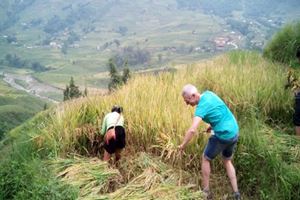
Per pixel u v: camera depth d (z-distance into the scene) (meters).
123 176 3.94
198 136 4.04
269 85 5.40
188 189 3.67
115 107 4.29
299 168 3.88
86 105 4.89
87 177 3.70
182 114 4.34
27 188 3.50
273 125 4.94
